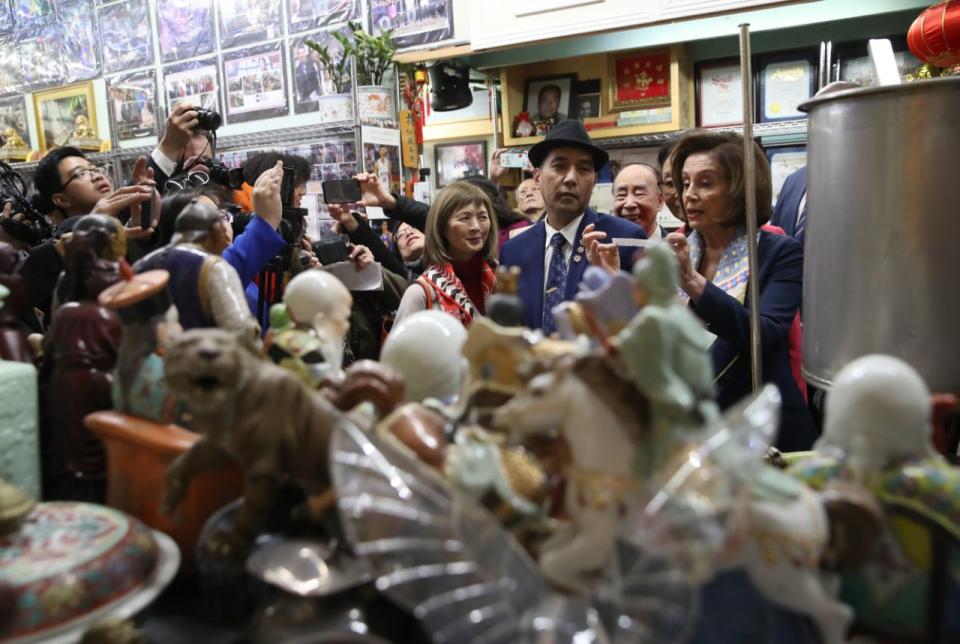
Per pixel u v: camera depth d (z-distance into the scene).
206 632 0.69
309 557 0.64
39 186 1.89
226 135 3.53
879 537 0.62
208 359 0.64
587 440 0.57
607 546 0.56
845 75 2.49
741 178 1.44
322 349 0.83
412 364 0.77
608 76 2.76
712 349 1.42
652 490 0.56
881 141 0.83
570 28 2.41
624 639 0.53
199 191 1.56
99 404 0.88
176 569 0.72
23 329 0.99
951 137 0.81
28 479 0.85
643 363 0.54
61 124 4.10
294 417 0.66
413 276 2.21
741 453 0.57
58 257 1.28
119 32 3.81
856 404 0.62
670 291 0.56
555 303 1.63
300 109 3.33
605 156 1.70
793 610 0.58
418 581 0.54
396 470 0.59
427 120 3.33
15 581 0.62
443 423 0.68
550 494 0.65
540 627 0.53
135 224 1.34
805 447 1.39
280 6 3.32
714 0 2.21
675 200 1.89
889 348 0.85
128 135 3.86
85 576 0.64
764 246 1.46
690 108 2.73
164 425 0.81
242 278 1.16
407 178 2.97
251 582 0.70
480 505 0.61
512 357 0.68
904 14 2.41
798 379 1.59
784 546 0.56
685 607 0.53
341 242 1.55
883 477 0.62
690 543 0.53
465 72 2.85
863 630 0.64
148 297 0.82
